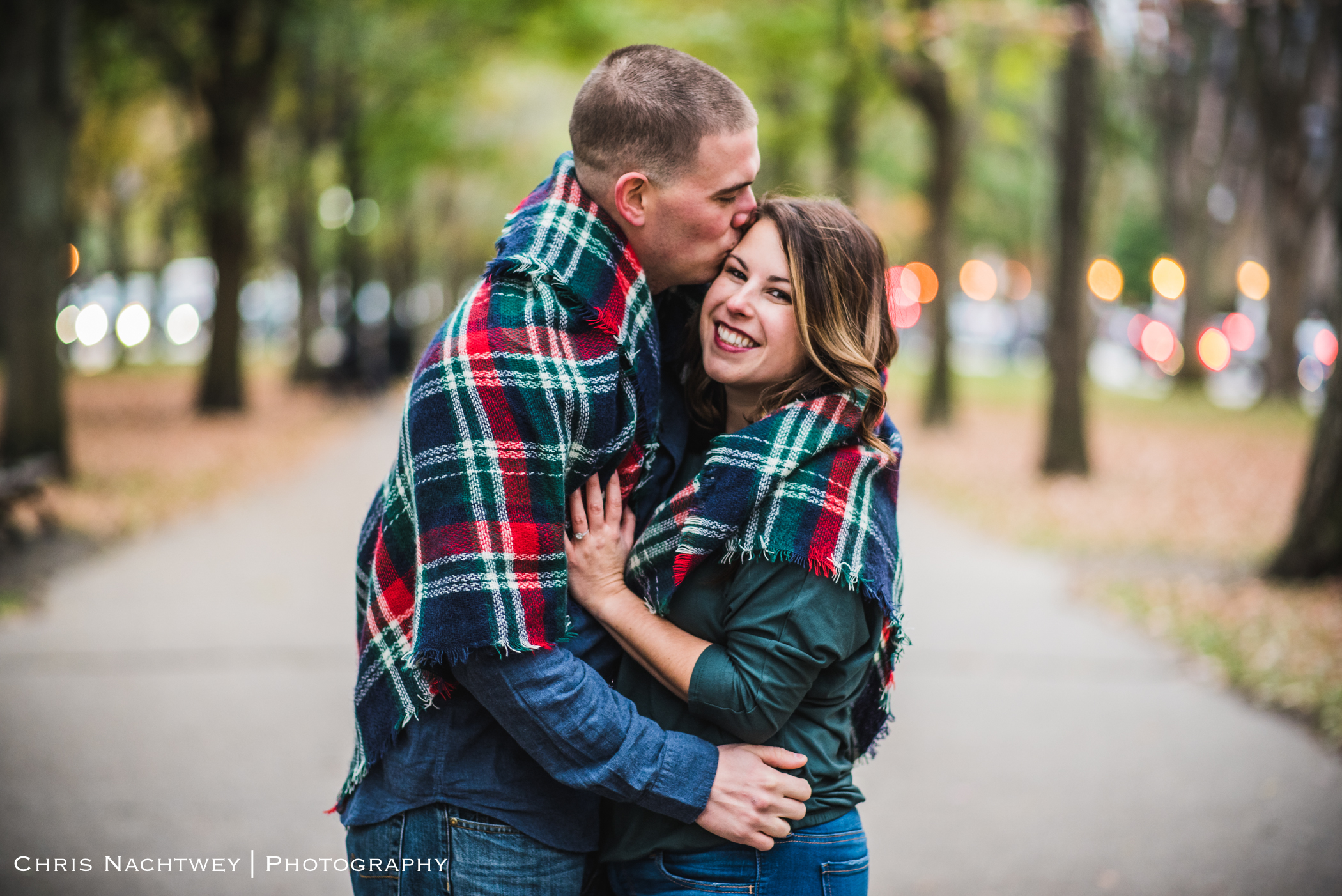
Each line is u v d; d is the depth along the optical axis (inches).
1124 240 1686.8
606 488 78.4
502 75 1024.2
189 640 269.0
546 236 74.8
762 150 798.5
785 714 74.8
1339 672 241.8
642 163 75.3
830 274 77.9
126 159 1122.7
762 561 74.8
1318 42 874.1
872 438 78.7
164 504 459.2
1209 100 1160.8
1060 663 262.2
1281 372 995.9
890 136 1112.8
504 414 71.2
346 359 1011.3
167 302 1891.0
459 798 75.5
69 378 1146.0
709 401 86.6
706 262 79.3
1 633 272.2
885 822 175.6
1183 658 266.4
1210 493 517.0
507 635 69.7
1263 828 172.7
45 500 396.8
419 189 1261.1
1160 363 1536.7
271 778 187.6
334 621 287.7
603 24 607.5
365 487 534.6
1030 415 951.6
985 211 1496.1
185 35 734.5
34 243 482.0
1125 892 152.6
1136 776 194.1
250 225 821.9
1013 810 179.9
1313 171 955.3
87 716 215.9
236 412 820.0
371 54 757.3
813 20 606.5
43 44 480.4
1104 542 406.3
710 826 74.7
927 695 239.3
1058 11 503.8
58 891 146.7
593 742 71.9
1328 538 324.8
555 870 77.0
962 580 348.8
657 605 76.7
